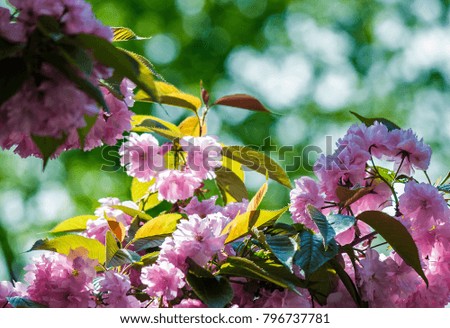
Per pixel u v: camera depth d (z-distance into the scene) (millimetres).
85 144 989
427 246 1112
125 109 1031
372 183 1147
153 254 1105
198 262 1055
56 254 1080
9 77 856
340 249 1068
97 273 1097
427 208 1103
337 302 1056
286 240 1049
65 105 870
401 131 1158
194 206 1221
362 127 1153
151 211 2660
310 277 1066
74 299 1054
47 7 872
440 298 1104
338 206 1125
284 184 1273
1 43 861
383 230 1058
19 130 876
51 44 864
